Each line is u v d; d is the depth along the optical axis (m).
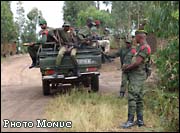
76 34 11.57
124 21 28.98
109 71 17.16
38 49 11.66
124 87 10.19
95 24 11.95
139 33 7.36
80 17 31.80
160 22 8.91
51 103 9.73
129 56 9.85
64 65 11.15
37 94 11.88
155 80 10.80
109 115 7.97
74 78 11.25
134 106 7.42
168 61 8.47
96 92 11.42
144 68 7.45
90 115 8.16
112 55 11.38
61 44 11.37
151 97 9.20
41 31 11.70
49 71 11.15
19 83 14.83
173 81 8.47
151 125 7.61
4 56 30.12
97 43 11.56
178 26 8.43
